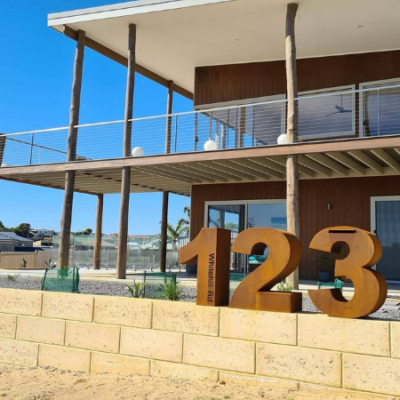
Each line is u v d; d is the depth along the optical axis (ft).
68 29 39.09
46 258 58.65
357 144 29.37
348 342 13.42
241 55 43.75
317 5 33.24
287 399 13.29
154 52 43.98
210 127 45.50
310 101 41.68
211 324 15.43
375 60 39.58
